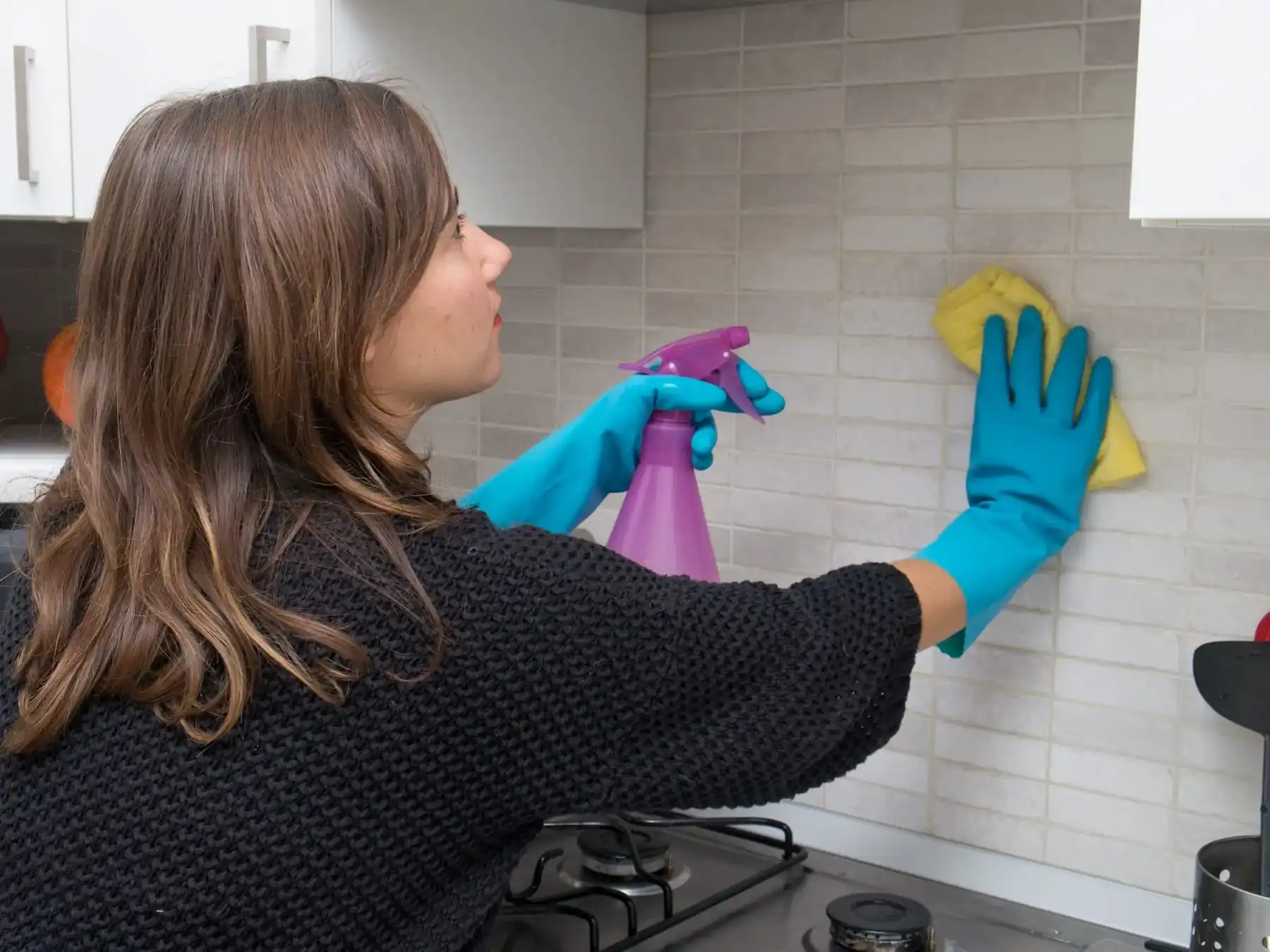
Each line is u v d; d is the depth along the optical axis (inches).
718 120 58.3
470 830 32.3
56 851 30.8
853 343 55.9
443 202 33.5
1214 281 47.6
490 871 33.8
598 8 56.6
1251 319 47.1
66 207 51.8
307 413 32.2
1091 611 51.5
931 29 52.6
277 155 31.7
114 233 33.0
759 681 33.9
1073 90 49.7
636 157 59.7
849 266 55.7
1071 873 52.7
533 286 65.2
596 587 32.4
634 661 32.3
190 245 31.8
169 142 32.5
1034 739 53.2
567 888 55.6
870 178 54.7
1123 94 48.6
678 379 46.0
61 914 30.5
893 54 53.6
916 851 56.4
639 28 58.9
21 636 34.1
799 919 53.0
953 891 55.1
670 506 46.3
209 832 30.1
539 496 45.7
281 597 31.0
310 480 33.1
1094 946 50.3
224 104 33.0
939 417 54.0
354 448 33.4
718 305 59.4
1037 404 49.2
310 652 30.3
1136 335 49.3
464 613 31.4
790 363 57.8
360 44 47.5
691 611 33.4
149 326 32.5
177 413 31.9
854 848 58.1
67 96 51.2
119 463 32.9
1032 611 52.7
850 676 35.4
